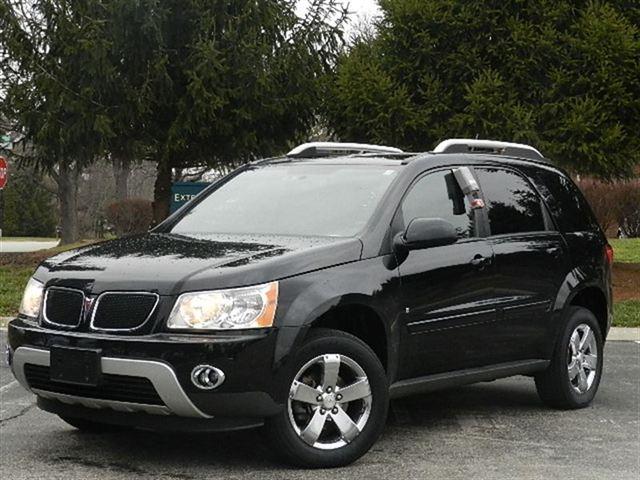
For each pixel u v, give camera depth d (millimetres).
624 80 17484
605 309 8203
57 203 61500
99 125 18656
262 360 5449
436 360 6539
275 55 19750
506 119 17484
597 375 7996
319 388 5742
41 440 6504
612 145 17406
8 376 9023
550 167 8102
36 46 19375
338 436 5859
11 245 41656
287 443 5633
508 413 7602
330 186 6898
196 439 6508
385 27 19062
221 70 18906
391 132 18297
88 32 18781
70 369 5555
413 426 7082
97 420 5770
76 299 5723
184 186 19000
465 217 6969
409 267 6332
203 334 5410
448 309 6562
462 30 18219
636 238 31484
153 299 5500
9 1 19203
